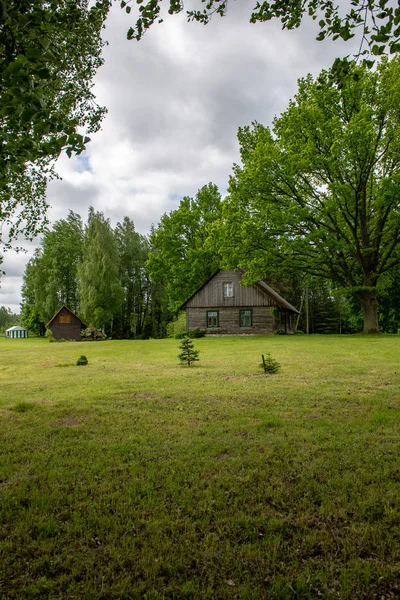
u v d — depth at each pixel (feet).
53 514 11.84
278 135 92.27
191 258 144.36
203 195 152.76
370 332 91.30
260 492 12.89
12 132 11.84
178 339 115.55
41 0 10.28
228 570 9.20
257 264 92.12
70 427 21.25
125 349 81.92
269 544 10.05
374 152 79.15
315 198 92.99
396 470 14.35
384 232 88.58
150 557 9.62
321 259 90.22
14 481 14.30
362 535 10.44
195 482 13.76
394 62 80.28
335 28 14.84
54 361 61.77
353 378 34.63
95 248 175.11
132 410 24.95
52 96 25.27
